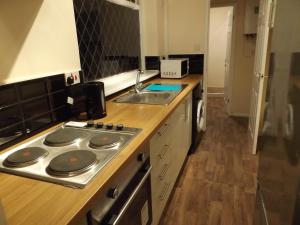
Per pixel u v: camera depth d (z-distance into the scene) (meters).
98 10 2.23
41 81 1.31
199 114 2.99
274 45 1.18
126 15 2.80
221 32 6.08
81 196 0.77
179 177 2.46
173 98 2.06
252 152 2.93
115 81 2.49
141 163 1.24
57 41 1.45
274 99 1.12
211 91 6.47
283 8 1.02
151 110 1.72
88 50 2.12
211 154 2.96
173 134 1.97
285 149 0.88
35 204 0.74
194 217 1.90
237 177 2.44
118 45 2.67
